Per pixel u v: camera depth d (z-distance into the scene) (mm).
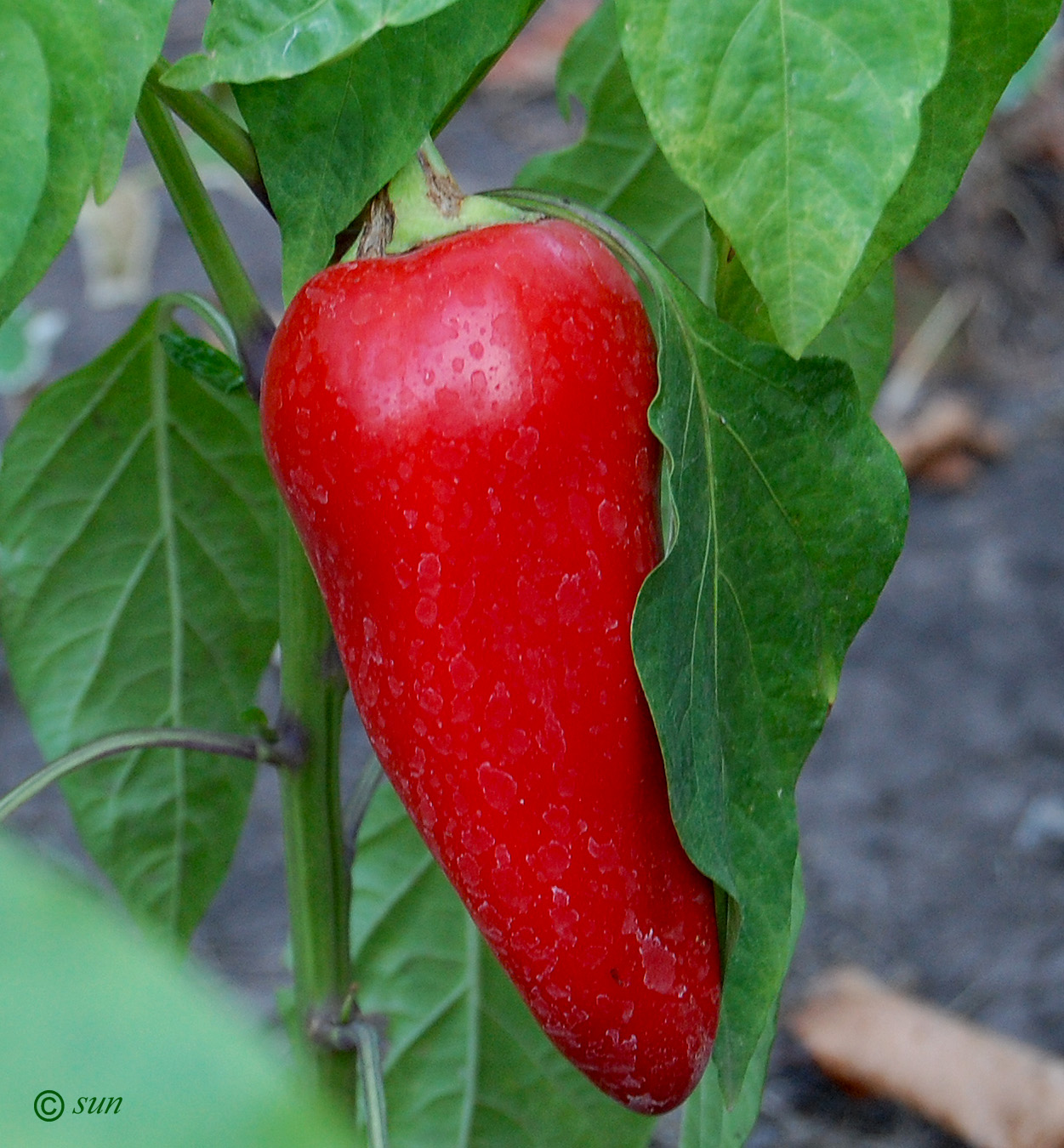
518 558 472
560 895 479
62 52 458
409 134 490
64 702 660
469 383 469
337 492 475
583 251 484
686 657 489
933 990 1200
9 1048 245
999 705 1523
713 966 498
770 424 502
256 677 666
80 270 1975
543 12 2535
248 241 2021
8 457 636
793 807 514
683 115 451
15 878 254
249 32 463
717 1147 576
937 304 2150
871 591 513
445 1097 693
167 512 649
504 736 474
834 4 448
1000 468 1892
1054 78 2273
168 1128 245
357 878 686
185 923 673
